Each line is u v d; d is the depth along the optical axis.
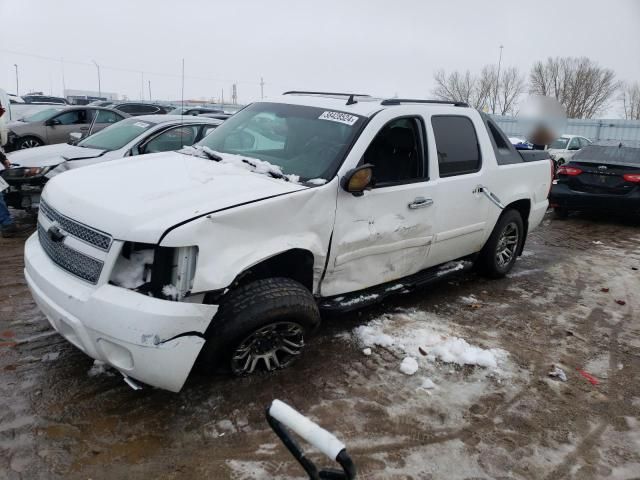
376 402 3.46
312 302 3.49
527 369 4.05
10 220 6.69
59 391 3.35
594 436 3.31
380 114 4.10
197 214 3.00
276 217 3.31
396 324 4.59
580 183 9.65
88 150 7.53
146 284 2.98
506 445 3.16
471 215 4.99
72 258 3.12
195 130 7.97
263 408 3.30
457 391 3.67
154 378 2.93
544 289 5.91
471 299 5.39
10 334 4.05
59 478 2.67
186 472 2.77
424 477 2.87
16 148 13.41
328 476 1.73
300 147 4.02
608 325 5.02
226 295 3.26
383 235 4.04
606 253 7.71
